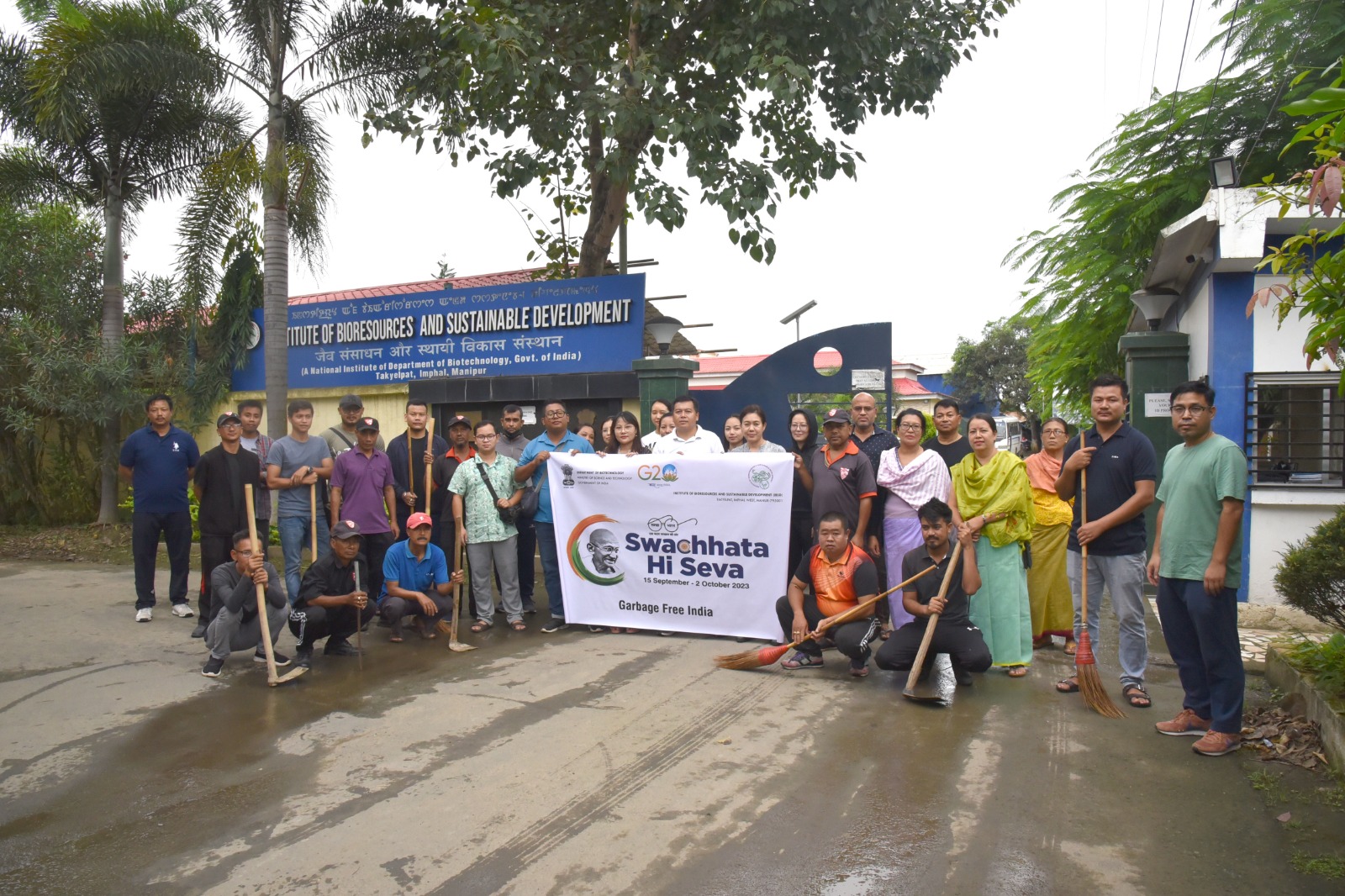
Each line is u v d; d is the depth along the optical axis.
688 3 11.03
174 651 7.14
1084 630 5.61
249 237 13.32
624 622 7.54
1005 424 28.25
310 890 3.54
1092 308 12.29
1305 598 5.84
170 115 13.78
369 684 6.18
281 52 12.47
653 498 7.41
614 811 4.16
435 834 3.98
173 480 8.33
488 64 9.43
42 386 13.12
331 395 12.96
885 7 10.34
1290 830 3.91
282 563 10.86
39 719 5.56
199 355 14.23
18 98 13.54
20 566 11.41
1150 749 4.84
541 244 13.88
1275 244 8.12
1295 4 9.15
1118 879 3.52
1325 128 3.88
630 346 11.05
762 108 11.73
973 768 4.59
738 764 4.68
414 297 12.29
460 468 7.66
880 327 9.88
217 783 4.58
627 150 10.67
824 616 6.34
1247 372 8.16
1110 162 11.68
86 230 14.73
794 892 3.46
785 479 7.08
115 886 3.61
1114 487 5.66
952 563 5.74
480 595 7.73
